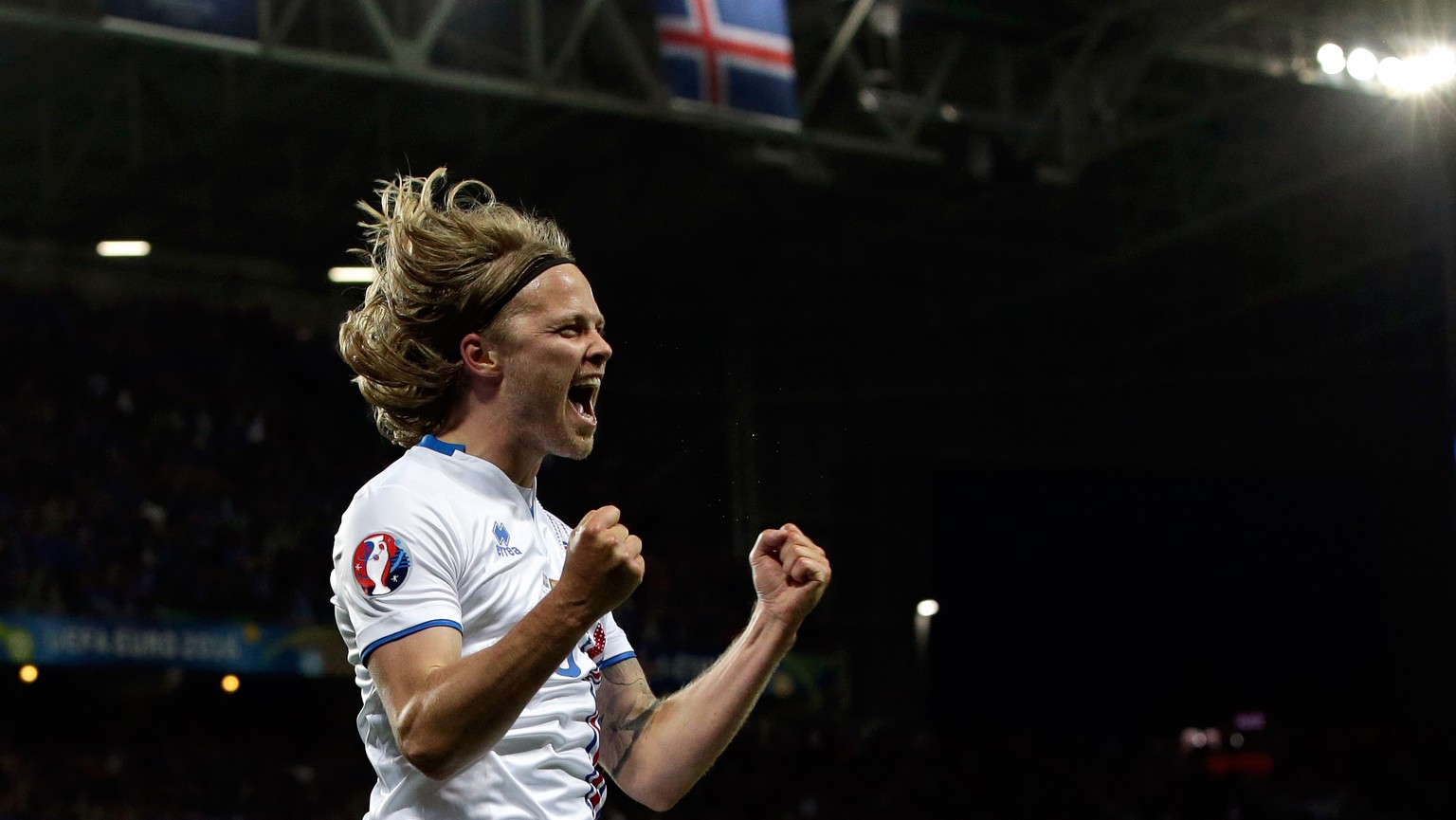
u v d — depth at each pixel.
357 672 3.36
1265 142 31.81
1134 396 39.88
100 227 31.05
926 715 37.31
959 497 43.00
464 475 3.33
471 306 3.37
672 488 33.62
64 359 28.14
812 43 25.42
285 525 28.25
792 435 37.59
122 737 28.70
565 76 22.78
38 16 17.58
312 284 34.16
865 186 31.53
